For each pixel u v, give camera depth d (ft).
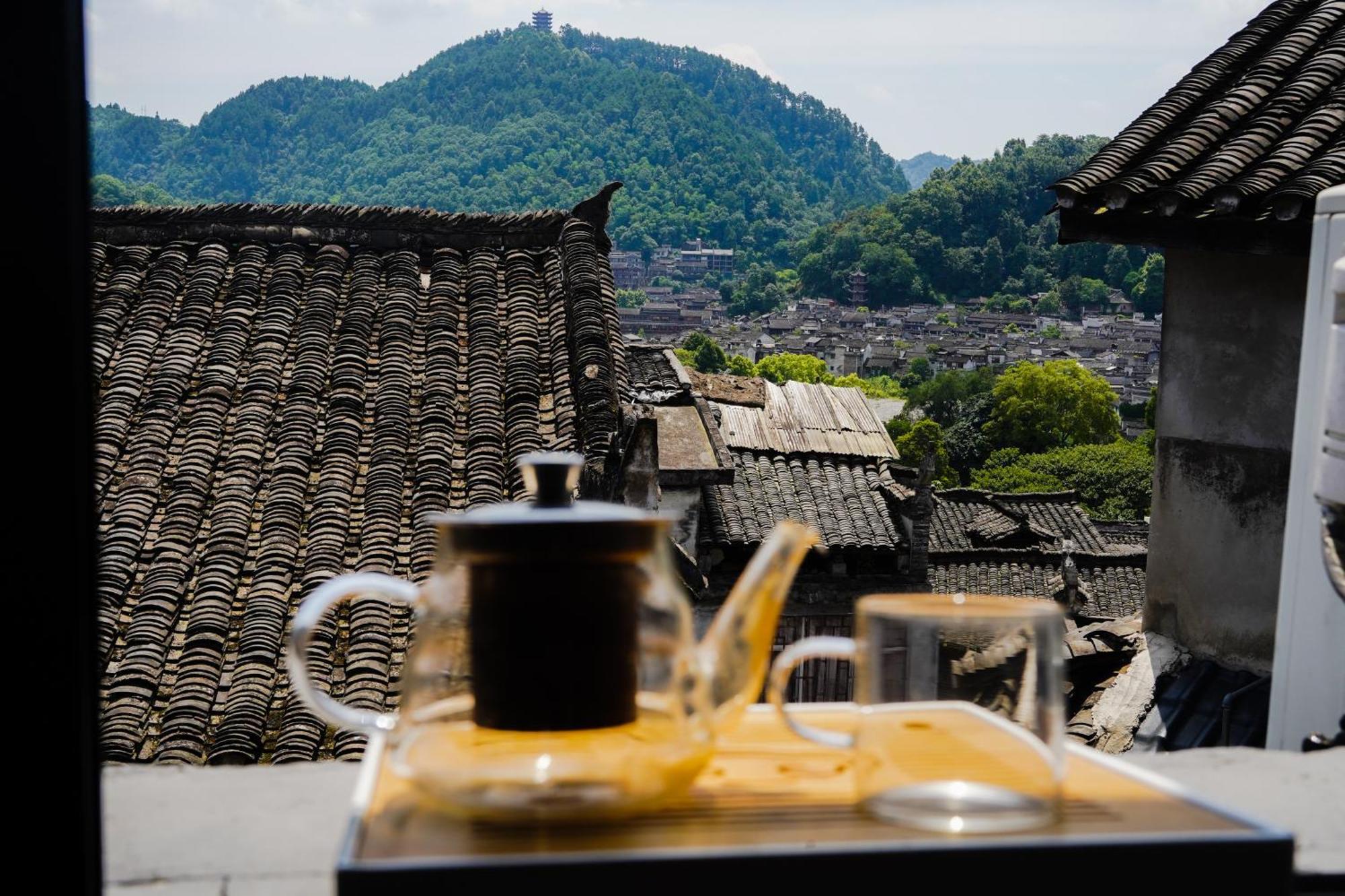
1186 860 3.59
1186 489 19.99
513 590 3.85
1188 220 17.22
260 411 21.50
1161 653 19.74
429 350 23.17
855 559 46.60
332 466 20.44
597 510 4.00
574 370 22.21
